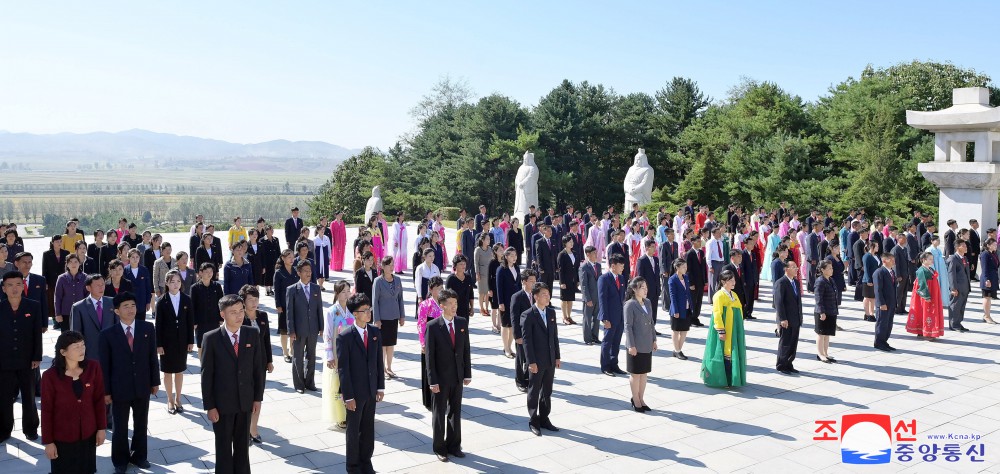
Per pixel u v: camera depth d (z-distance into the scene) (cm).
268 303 1712
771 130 3903
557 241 2117
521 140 4684
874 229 1958
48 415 632
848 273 2084
